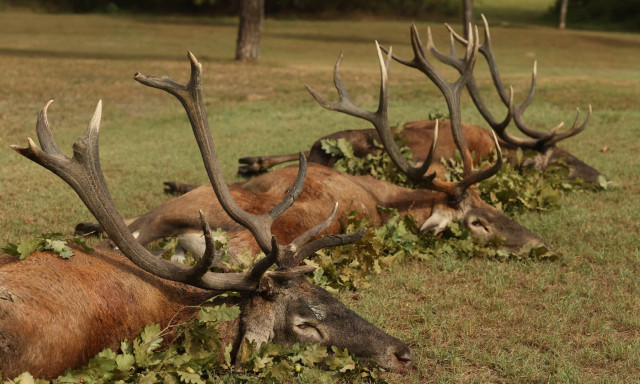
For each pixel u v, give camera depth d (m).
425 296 5.07
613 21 53.25
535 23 53.72
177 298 3.81
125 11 50.62
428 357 4.17
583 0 56.47
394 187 6.31
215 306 3.69
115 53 25.75
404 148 7.35
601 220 7.02
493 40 37.81
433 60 27.44
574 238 6.41
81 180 3.42
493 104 15.44
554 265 5.76
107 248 5.30
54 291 3.32
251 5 22.55
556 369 4.03
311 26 44.72
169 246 5.10
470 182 5.93
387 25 46.28
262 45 32.34
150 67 19.94
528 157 8.34
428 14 55.34
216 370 3.80
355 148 7.64
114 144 10.73
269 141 11.08
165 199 7.35
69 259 3.55
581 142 11.28
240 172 8.66
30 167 8.68
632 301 5.00
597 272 5.63
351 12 54.09
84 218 6.56
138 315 3.60
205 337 3.58
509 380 3.95
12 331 3.09
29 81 16.22
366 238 5.26
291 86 17.67
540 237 6.06
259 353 3.64
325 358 3.76
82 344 3.35
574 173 8.46
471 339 4.43
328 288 4.98
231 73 19.47
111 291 3.54
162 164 9.19
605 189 8.32
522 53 32.31
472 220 6.02
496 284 5.27
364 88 17.58
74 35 32.94
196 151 10.20
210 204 5.11
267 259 3.54
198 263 3.52
